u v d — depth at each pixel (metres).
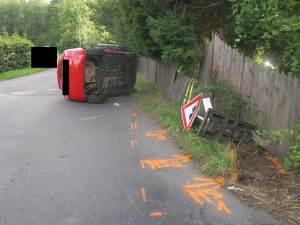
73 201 3.20
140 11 8.52
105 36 36.75
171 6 8.53
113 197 3.33
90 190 3.47
